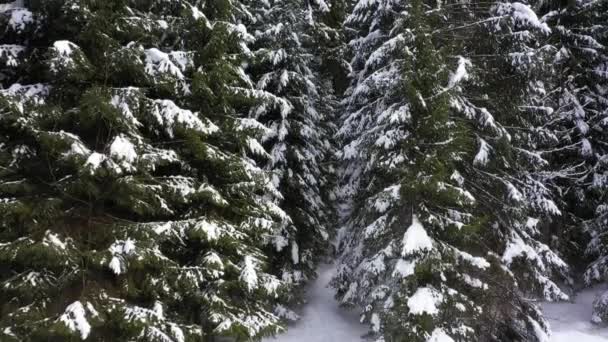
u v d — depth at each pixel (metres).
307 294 12.06
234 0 8.12
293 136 11.20
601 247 12.41
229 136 7.53
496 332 8.69
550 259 9.45
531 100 10.34
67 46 5.03
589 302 13.09
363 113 10.10
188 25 6.95
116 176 5.58
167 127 6.34
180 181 6.61
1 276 5.61
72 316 5.02
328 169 13.29
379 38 9.81
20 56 5.93
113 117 5.47
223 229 6.75
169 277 6.31
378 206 8.36
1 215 5.11
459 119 8.26
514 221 9.23
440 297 7.21
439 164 7.28
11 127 5.50
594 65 14.12
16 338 4.95
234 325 6.56
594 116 13.57
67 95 5.95
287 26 10.79
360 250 9.72
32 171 5.70
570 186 13.65
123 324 5.54
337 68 14.70
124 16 6.11
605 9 13.80
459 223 7.49
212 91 7.14
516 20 9.19
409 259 7.65
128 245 5.57
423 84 7.82
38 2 5.80
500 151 8.88
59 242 5.21
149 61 6.24
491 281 8.50
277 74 10.87
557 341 9.77
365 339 9.65
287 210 10.88
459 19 9.43
